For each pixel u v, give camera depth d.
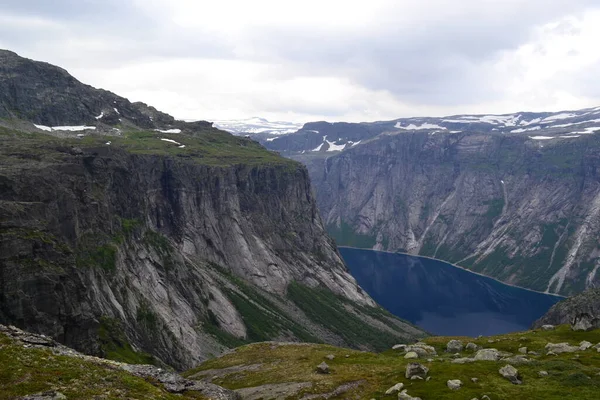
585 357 87.69
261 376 102.25
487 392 69.75
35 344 62.69
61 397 49.75
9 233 108.69
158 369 67.75
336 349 125.25
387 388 79.44
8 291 100.12
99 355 119.75
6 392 49.03
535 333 128.00
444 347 123.12
